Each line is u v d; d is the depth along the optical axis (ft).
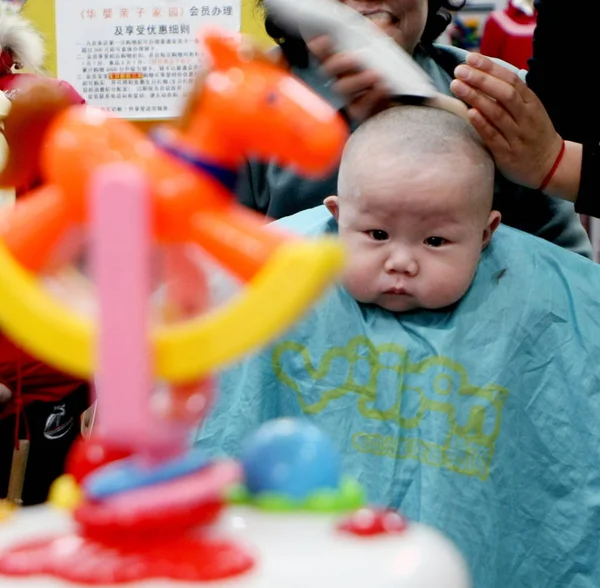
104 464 2.07
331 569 1.82
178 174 1.81
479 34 6.06
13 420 4.77
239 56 1.87
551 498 3.48
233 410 3.51
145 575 1.78
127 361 1.72
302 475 2.11
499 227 3.72
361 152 3.37
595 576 3.43
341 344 3.51
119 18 5.78
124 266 1.70
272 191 4.30
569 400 3.52
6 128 3.93
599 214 3.70
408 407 3.42
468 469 3.36
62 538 1.92
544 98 4.27
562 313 3.58
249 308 1.74
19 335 1.87
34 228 1.86
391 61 3.52
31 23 5.32
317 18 3.51
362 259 3.41
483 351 3.48
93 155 1.81
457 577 1.92
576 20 4.15
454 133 3.40
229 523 2.02
